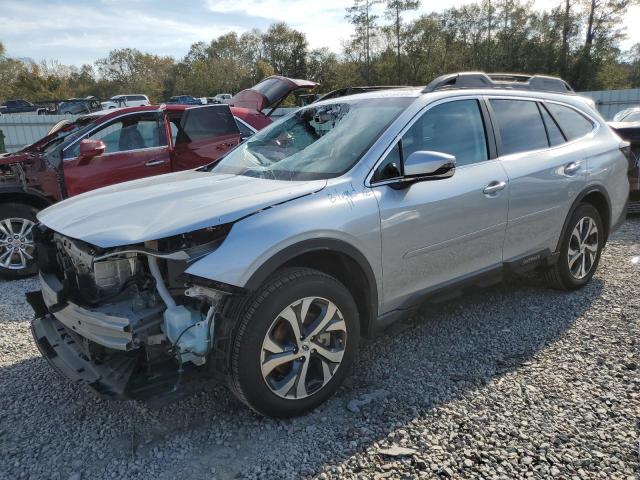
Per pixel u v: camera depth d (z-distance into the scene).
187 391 2.55
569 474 2.33
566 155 4.24
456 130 3.60
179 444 2.66
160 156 6.39
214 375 2.61
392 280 3.13
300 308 2.70
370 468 2.43
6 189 5.58
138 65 91.81
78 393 3.21
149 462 2.53
